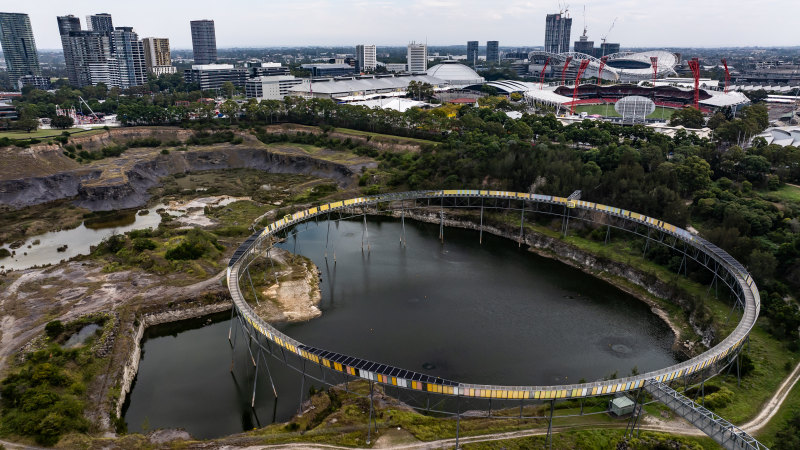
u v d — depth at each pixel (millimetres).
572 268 178000
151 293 148875
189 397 109438
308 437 89750
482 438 88875
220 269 165625
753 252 140750
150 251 177125
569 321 142250
